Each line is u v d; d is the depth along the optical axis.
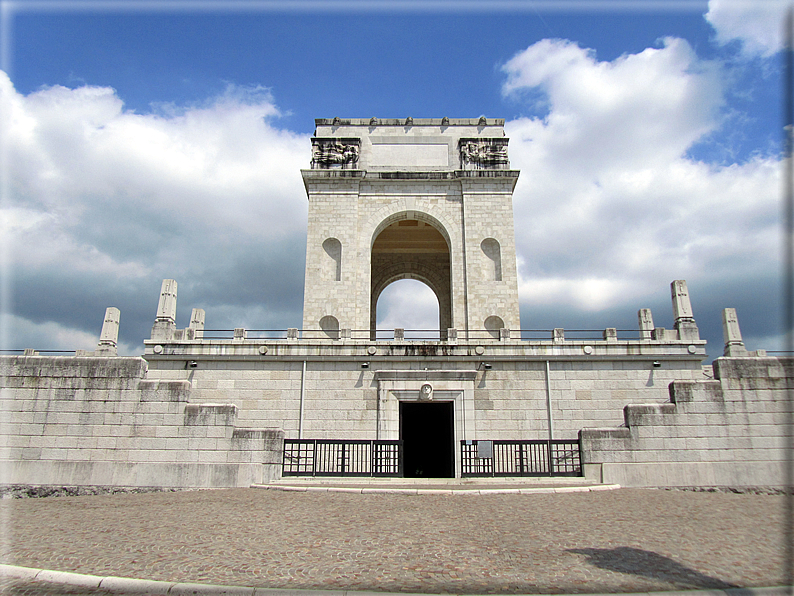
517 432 25.98
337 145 38.91
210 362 27.06
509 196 37.72
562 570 8.88
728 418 17.73
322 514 12.78
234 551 9.93
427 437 31.00
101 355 28.02
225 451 17.83
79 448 17.98
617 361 26.81
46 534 11.34
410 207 37.75
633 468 17.47
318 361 26.91
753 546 10.30
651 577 8.58
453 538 10.71
